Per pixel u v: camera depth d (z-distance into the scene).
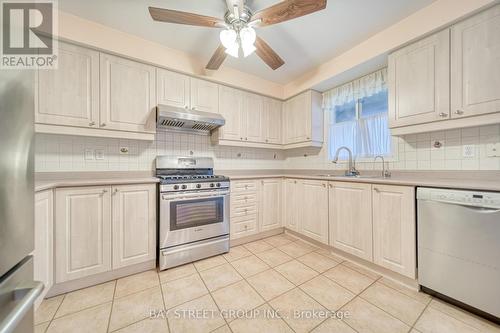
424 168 1.96
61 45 1.72
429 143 1.93
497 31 1.36
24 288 0.61
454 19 1.50
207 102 2.51
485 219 1.23
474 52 1.45
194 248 2.09
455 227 1.34
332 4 1.61
